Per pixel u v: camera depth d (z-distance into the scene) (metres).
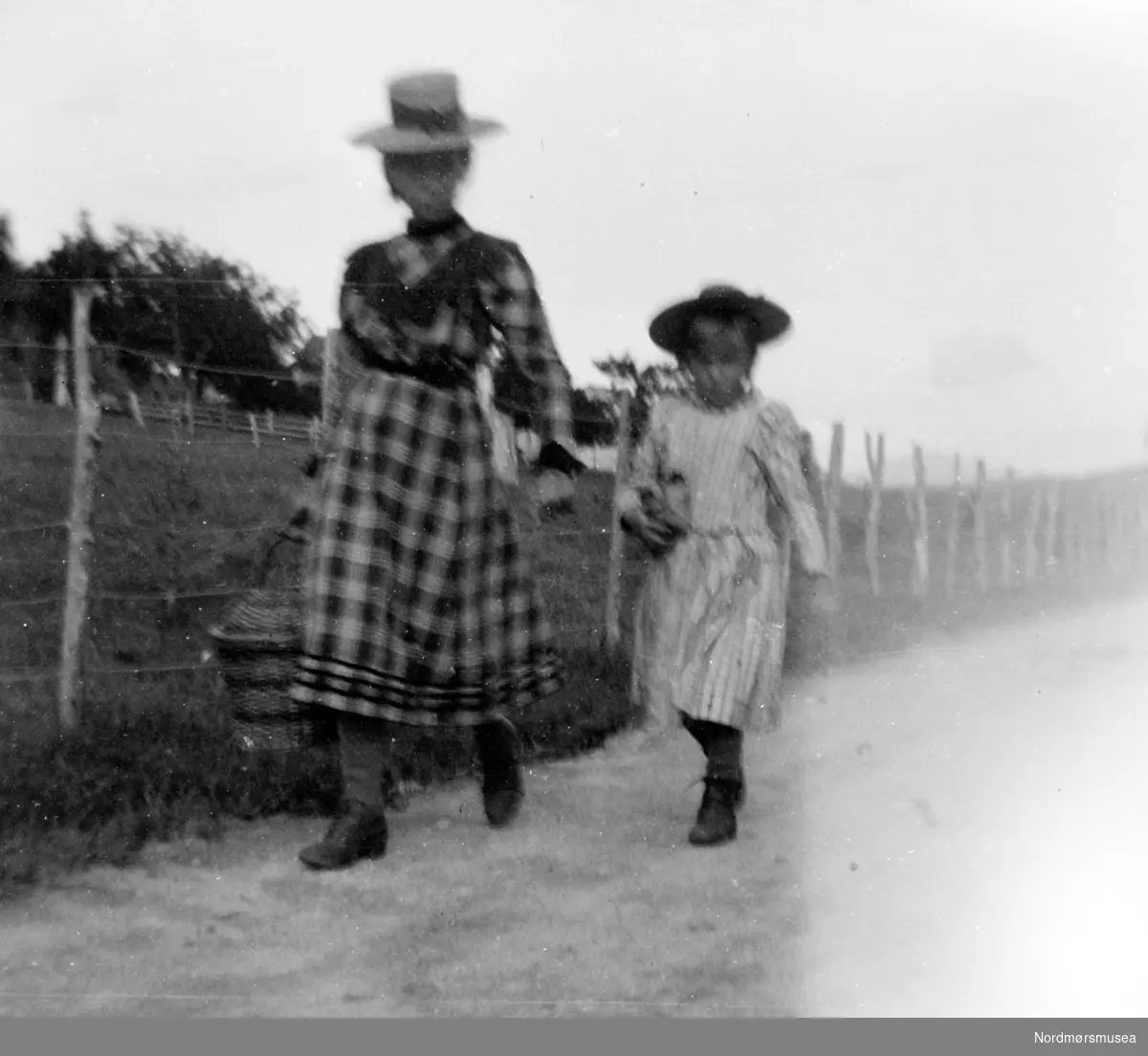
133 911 2.93
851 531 6.04
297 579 3.67
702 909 2.93
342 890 3.07
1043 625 5.91
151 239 6.70
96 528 5.29
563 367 3.59
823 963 2.68
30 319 6.75
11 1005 2.50
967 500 6.48
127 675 4.41
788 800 3.63
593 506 4.58
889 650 5.27
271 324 6.51
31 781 3.56
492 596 3.54
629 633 4.45
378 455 3.39
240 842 3.38
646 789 3.74
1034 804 3.58
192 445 6.13
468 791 3.77
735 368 3.65
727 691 3.39
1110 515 6.82
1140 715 4.51
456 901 2.96
